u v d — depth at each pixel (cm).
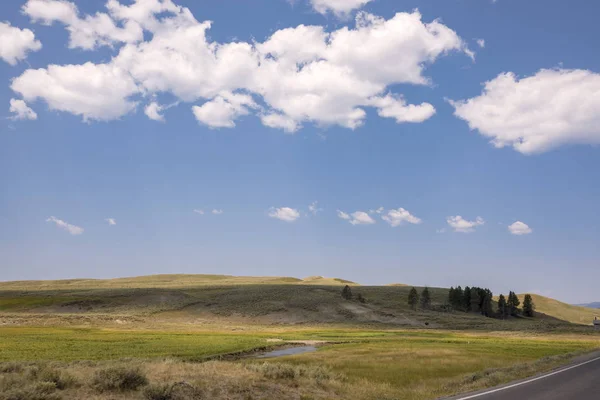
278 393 1652
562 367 2811
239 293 16075
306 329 10519
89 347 4575
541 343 6334
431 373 2664
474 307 15912
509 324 12675
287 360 3466
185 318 12769
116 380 1448
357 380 2262
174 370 1895
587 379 2161
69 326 9212
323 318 13038
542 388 1842
